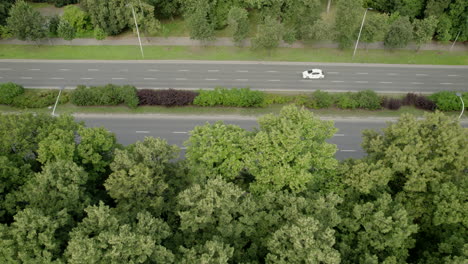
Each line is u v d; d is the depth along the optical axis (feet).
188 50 277.85
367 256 112.88
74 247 97.04
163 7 285.23
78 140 192.34
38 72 256.32
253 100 221.46
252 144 134.92
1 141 144.25
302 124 137.69
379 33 264.93
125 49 277.85
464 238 127.95
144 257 103.35
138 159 135.95
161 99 221.66
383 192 137.69
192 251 107.34
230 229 116.26
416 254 139.74
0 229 104.68
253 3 264.72
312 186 138.51
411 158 133.49
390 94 241.55
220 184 119.85
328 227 108.58
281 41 287.07
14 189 141.08
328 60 270.46
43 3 320.70
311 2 259.60
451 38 283.79
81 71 257.34
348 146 206.90
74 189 123.03
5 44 281.54
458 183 134.72
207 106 227.20
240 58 270.46
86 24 289.74
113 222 107.86
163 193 138.92
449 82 254.06
